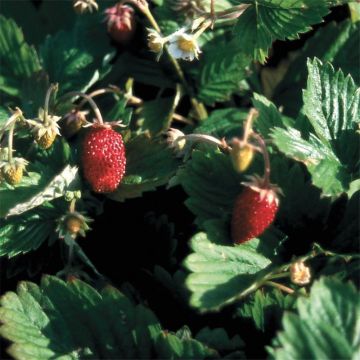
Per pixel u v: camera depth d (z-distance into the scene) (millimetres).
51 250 320
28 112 334
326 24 351
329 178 286
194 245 282
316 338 256
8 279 321
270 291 285
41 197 300
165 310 304
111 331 287
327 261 293
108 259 319
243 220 281
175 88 353
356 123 297
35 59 346
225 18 325
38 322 289
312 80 299
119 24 341
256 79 358
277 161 294
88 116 347
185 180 297
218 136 330
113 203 327
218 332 284
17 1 379
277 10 311
